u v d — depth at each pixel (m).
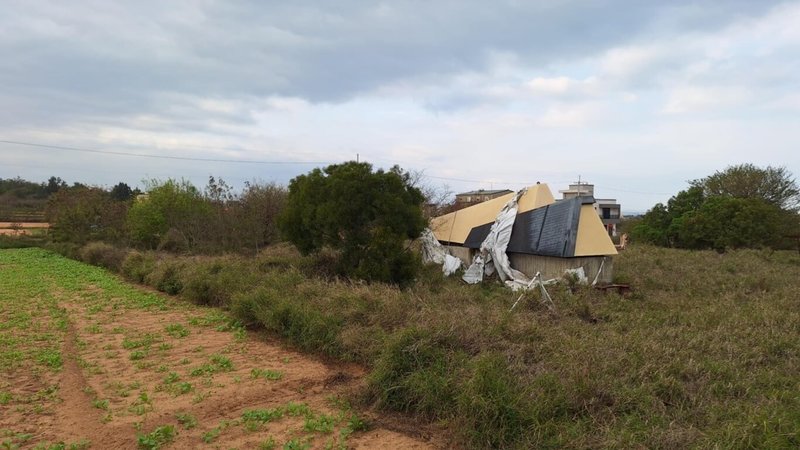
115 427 5.94
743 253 25.89
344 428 5.80
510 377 6.06
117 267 22.98
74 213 33.06
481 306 10.15
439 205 34.38
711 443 4.69
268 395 6.99
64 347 9.69
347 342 8.39
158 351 9.34
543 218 18.09
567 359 6.69
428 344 6.93
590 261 16.33
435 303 10.16
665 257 23.09
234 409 6.52
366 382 6.75
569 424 5.28
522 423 5.33
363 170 15.06
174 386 7.35
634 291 14.49
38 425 6.04
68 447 5.44
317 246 15.81
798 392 6.10
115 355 9.09
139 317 12.54
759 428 4.90
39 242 39.72
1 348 9.51
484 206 22.72
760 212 30.73
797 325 9.24
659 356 7.00
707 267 19.66
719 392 6.09
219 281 14.05
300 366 8.34
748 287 15.03
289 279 13.00
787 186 40.84
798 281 16.19
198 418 6.22
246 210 25.45
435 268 17.56
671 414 5.52
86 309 13.56
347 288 11.29
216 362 8.55
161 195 27.33
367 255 14.45
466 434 5.30
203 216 25.39
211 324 11.55
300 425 5.97
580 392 5.71
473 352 7.07
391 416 6.16
